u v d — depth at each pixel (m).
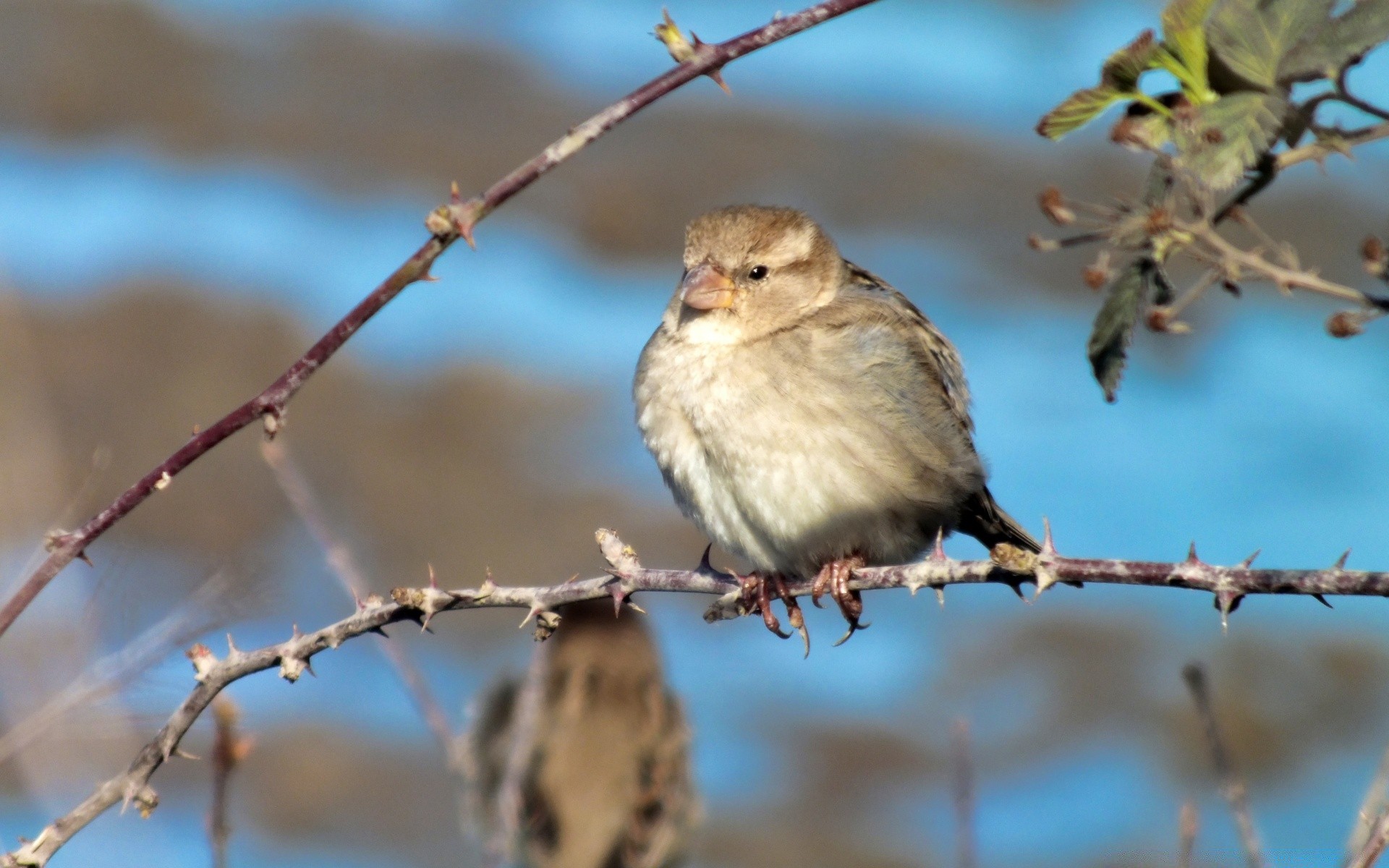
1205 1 4.61
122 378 18.45
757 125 24.86
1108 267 4.80
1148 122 4.71
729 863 12.53
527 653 13.19
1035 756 13.80
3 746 5.27
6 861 5.27
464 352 19.91
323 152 24.50
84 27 25.44
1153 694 14.72
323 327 20.28
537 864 7.80
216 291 20.38
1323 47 4.48
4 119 24.34
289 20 27.70
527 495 17.78
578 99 26.55
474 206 4.98
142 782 5.38
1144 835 12.59
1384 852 4.60
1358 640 15.34
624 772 7.98
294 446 17.70
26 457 10.20
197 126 25.22
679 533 17.44
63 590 6.39
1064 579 4.68
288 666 5.46
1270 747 13.84
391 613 5.52
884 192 23.56
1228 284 4.62
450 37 27.52
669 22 5.00
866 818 13.01
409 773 12.52
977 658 15.09
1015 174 23.70
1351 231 19.95
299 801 12.22
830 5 5.00
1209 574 4.44
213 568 5.91
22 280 20.00
